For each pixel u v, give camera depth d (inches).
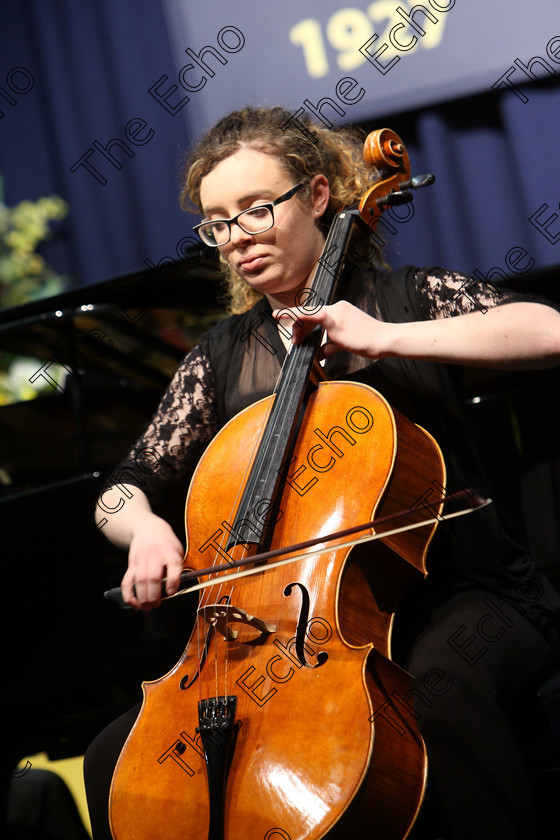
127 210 477.1
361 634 163.2
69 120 480.4
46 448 366.3
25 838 201.5
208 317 320.2
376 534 163.5
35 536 288.8
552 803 174.2
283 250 196.5
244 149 197.6
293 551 167.3
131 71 470.0
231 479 191.3
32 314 299.9
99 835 172.4
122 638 280.1
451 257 419.2
